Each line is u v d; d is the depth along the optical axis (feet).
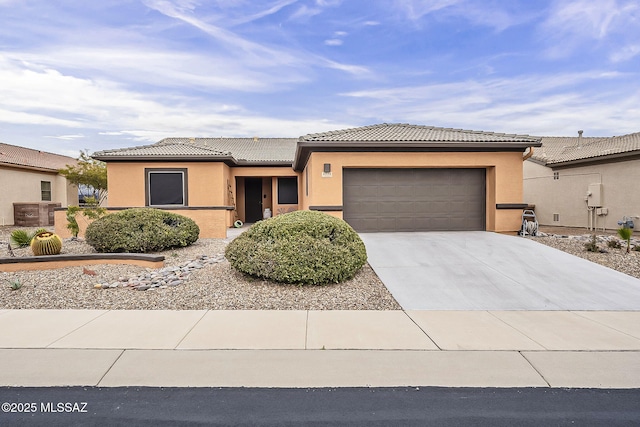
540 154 61.57
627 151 42.27
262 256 22.04
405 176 39.55
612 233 43.34
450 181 39.93
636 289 22.03
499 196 39.06
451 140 38.01
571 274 24.79
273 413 9.77
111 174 50.67
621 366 12.43
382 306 19.20
